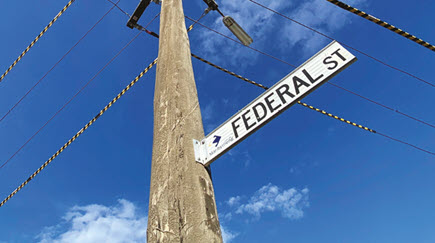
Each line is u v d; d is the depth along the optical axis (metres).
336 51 1.98
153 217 1.74
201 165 1.93
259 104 2.10
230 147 1.92
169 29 3.02
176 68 2.50
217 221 1.67
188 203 1.67
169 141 2.06
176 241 1.58
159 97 2.43
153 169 2.04
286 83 2.08
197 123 2.16
